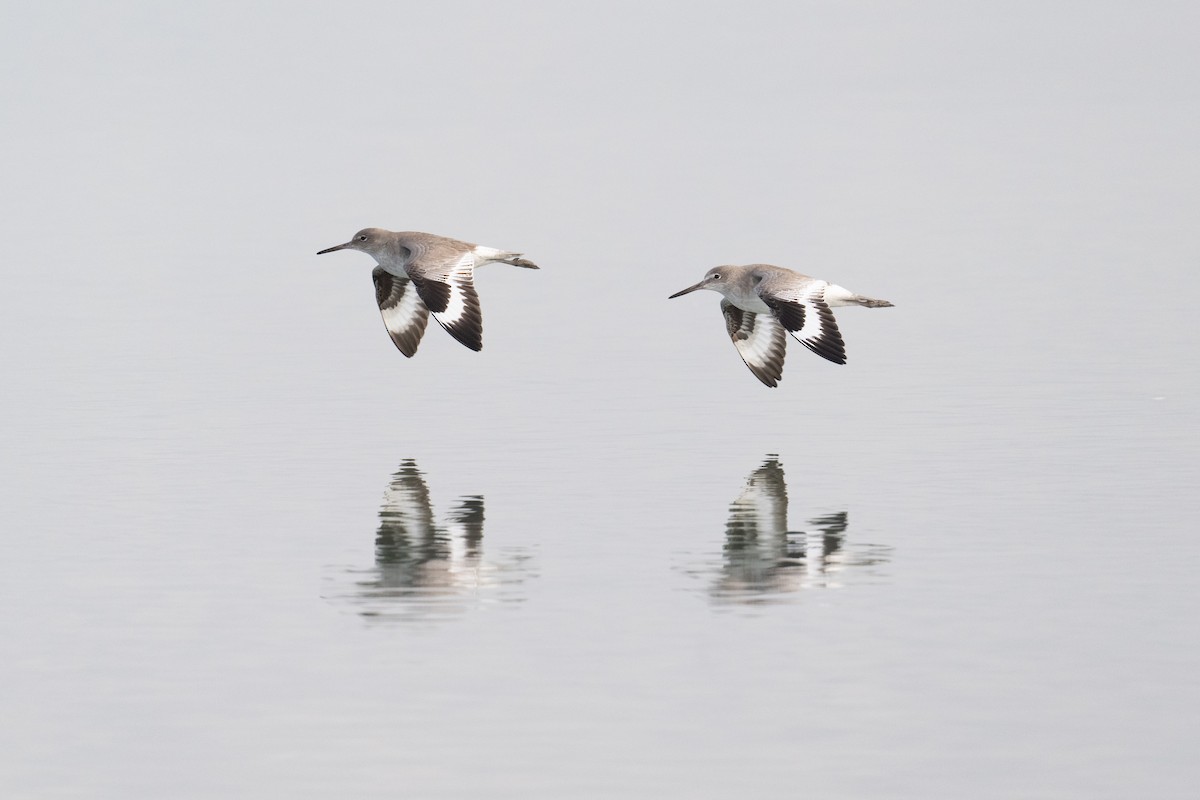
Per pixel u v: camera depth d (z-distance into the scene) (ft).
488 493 82.33
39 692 56.39
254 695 55.72
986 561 68.74
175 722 53.78
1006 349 120.16
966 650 58.44
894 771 49.42
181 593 66.64
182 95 438.40
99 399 108.88
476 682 56.39
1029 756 50.21
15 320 143.64
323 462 89.76
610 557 70.69
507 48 533.14
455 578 68.08
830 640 59.77
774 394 106.73
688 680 56.24
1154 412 97.76
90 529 76.43
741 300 82.99
